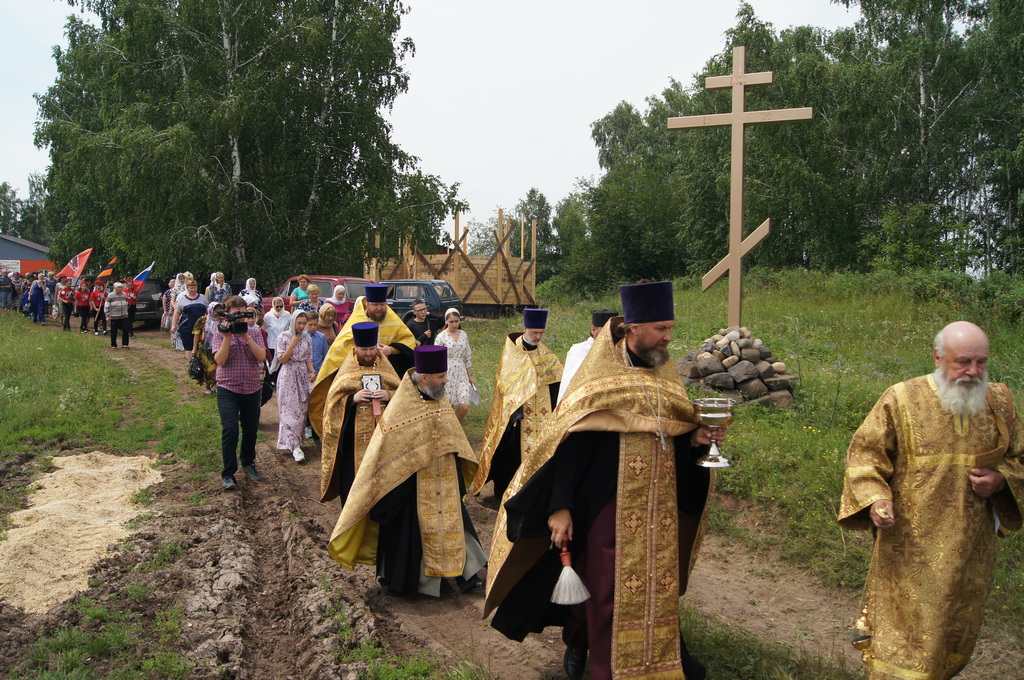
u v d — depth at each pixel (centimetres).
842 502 362
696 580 550
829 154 2597
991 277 1734
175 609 472
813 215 2566
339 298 1228
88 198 3066
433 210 2700
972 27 2777
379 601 513
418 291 2064
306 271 2578
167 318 2038
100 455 832
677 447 377
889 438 353
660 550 352
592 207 3575
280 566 571
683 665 375
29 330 2162
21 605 479
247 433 767
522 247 3166
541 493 355
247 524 663
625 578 346
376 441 520
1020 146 2261
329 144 2628
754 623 485
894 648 344
